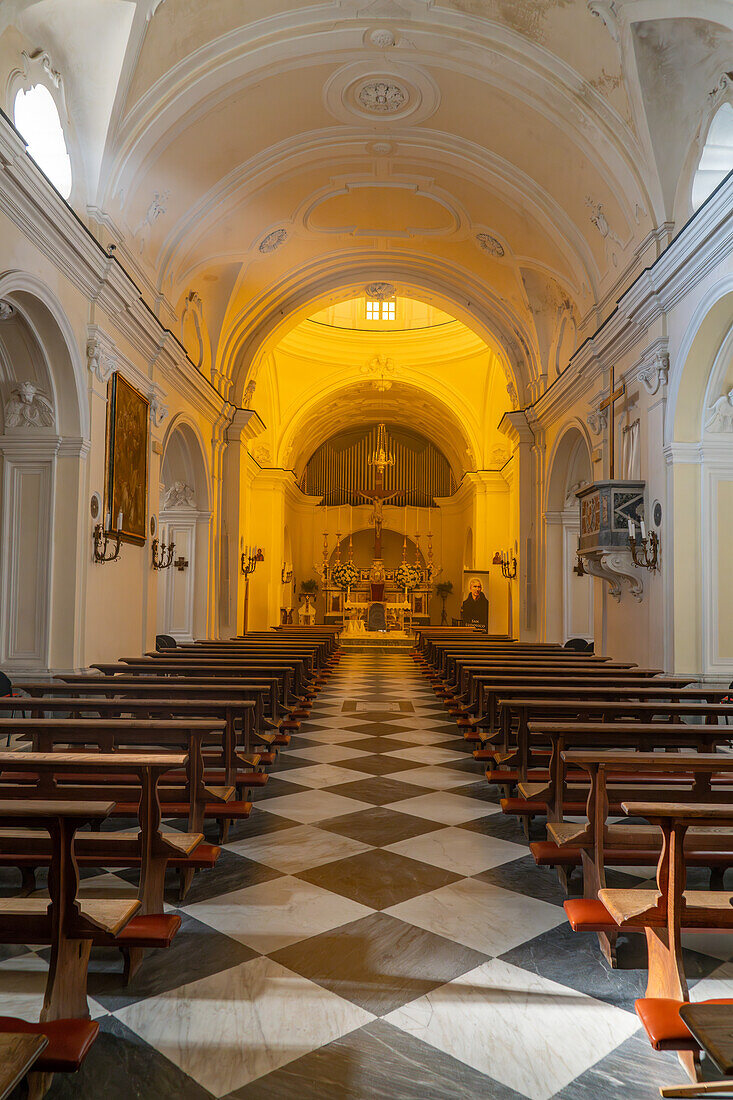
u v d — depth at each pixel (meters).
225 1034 2.72
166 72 7.93
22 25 6.44
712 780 4.91
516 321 14.40
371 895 3.99
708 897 2.76
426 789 6.18
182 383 11.83
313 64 8.82
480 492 22.83
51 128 7.30
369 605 26.23
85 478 7.87
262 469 22.47
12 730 3.93
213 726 4.02
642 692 5.60
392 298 17.03
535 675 7.20
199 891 4.02
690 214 7.84
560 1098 2.41
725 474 7.92
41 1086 2.39
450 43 8.42
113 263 7.97
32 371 7.46
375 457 27.23
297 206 12.01
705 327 7.27
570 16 7.59
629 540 8.66
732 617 7.84
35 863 3.49
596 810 3.50
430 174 11.34
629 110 7.95
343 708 10.58
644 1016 2.57
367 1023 2.81
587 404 11.59
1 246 5.94
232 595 14.91
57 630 7.65
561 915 3.78
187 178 9.86
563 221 10.48
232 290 13.29
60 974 2.62
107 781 4.68
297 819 5.33
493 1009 2.91
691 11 6.77
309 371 22.58
